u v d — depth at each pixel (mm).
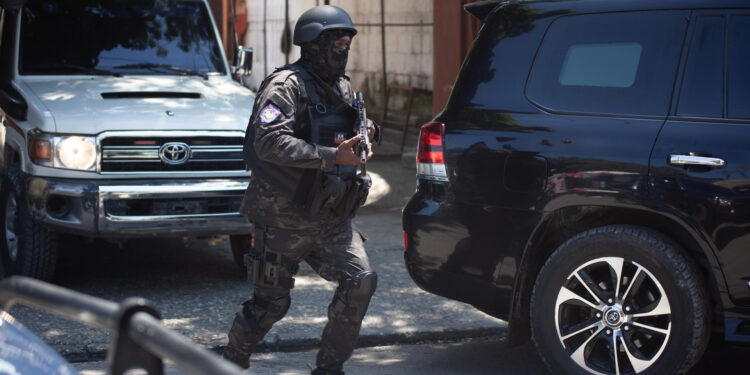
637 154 5820
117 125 8578
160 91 9445
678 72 5895
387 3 22141
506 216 6215
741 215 5527
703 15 5918
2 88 9688
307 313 8273
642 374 5746
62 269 10039
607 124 5973
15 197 8992
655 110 5891
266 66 26109
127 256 10781
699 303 5582
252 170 5582
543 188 6078
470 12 6988
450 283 6492
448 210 6461
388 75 22406
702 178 5625
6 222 9242
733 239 5551
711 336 6074
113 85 9500
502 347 7535
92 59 10133
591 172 5926
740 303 5602
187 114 8898
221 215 8844
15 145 9133
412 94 20328
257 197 5586
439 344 7684
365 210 14078
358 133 5570
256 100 5535
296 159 5250
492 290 6289
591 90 6121
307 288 9250
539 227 6090
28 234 8773
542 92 6277
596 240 5859
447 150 6504
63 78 9836
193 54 10648
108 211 8477
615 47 6133
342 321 5566
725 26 5844
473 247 6348
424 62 20953
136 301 2100
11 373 2410
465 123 6504
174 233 8719
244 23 27328
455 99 6645
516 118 6289
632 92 5992
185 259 10688
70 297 2275
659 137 5785
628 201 5797
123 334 2066
